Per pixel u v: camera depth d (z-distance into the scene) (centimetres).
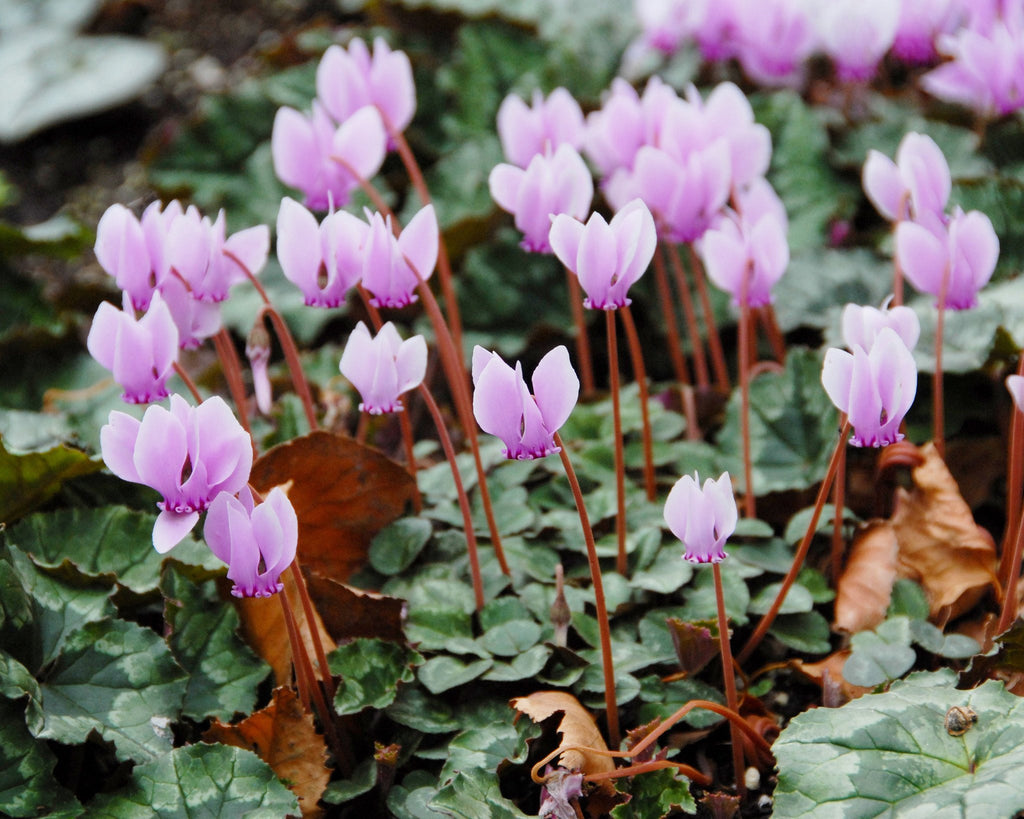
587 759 69
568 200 73
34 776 69
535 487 80
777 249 75
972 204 86
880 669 71
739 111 77
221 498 66
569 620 73
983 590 74
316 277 71
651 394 84
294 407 81
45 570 72
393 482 76
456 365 75
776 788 68
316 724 73
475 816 68
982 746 68
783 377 81
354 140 76
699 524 67
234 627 73
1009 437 80
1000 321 80
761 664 76
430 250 72
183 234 71
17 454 74
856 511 79
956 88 87
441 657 73
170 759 69
